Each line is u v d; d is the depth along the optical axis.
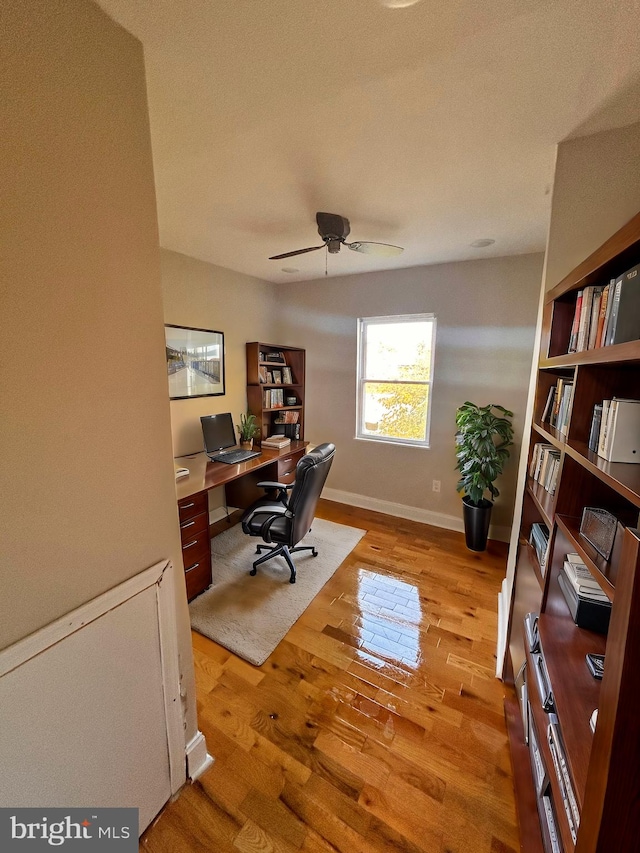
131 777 1.10
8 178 0.69
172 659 1.20
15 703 0.80
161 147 1.47
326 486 4.12
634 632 0.55
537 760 1.05
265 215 2.17
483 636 2.06
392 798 1.27
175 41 0.95
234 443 3.47
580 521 1.08
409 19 0.90
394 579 2.60
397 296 3.41
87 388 0.87
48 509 0.82
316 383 4.02
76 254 0.82
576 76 1.07
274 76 1.09
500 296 2.99
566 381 1.38
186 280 3.02
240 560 2.83
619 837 0.59
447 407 3.34
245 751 1.42
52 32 0.74
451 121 1.31
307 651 1.94
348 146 1.47
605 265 0.92
